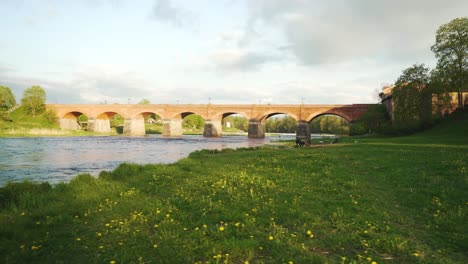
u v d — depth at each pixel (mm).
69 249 6832
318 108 92000
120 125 154750
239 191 12305
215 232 7719
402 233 7902
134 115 112938
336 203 10625
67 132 97312
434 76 56312
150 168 20203
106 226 8461
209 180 15070
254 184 13555
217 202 10625
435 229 8188
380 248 6957
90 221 8992
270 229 8109
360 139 54188
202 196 11414
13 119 105812
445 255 6656
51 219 9023
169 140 82562
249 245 6906
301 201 10781
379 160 20359
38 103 111812
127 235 7746
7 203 10953
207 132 107000
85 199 11711
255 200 10773
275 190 12445
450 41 56375
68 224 8734
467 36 54688
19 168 26891
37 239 7438
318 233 7883
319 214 9445
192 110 109062
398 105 57688
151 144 64188
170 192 13148
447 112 60250
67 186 13805
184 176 17453
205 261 6277
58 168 27125
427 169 15852
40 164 29812
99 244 7117
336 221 8680
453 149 24906
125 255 6418
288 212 9367
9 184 13055
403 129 54938
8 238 7516
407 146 29688
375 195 11750
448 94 57219
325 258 6320
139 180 16172
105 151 45688
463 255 6664
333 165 19234
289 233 7789
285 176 15812
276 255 6496
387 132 57594
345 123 167000
